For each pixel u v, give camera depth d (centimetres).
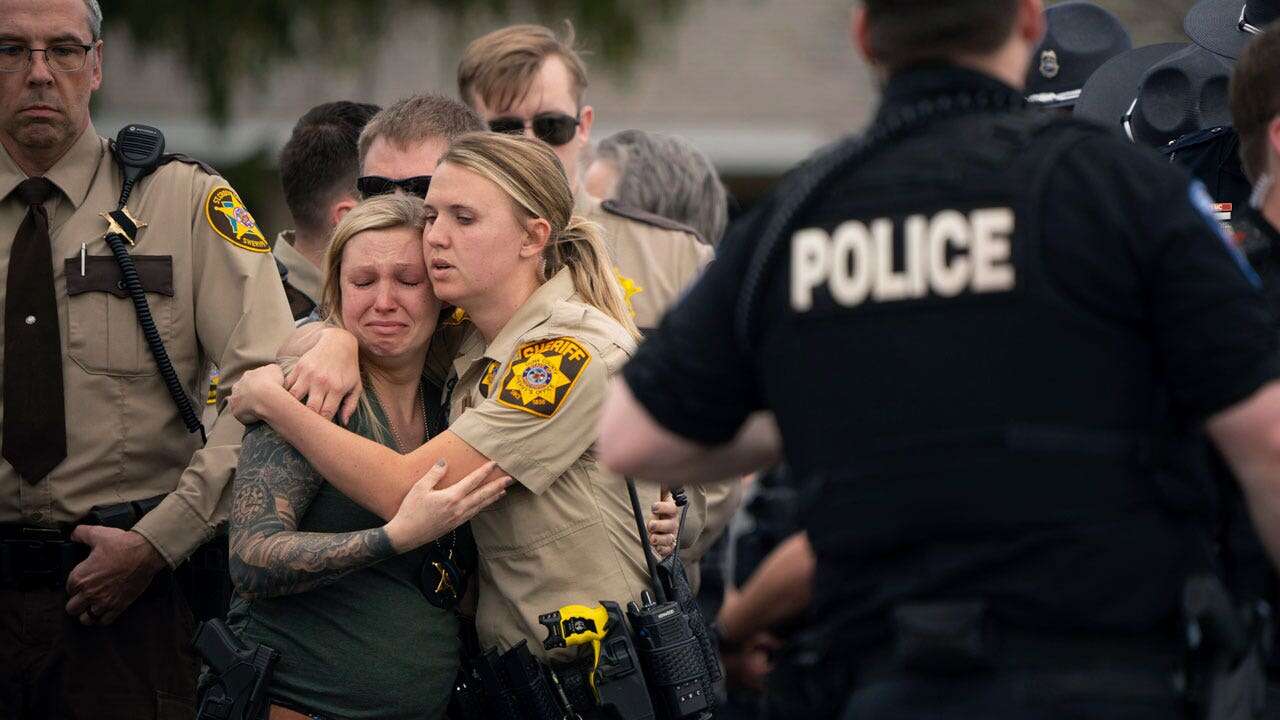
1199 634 572
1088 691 548
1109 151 582
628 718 880
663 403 632
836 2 5503
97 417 1103
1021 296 564
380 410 932
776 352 609
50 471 1090
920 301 577
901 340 577
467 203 900
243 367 1119
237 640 891
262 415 891
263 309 1138
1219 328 552
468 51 1458
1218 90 1077
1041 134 591
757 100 5050
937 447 567
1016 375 562
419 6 3225
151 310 1120
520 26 1470
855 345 586
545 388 890
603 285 959
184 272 1135
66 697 1094
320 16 3123
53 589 1095
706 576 1495
